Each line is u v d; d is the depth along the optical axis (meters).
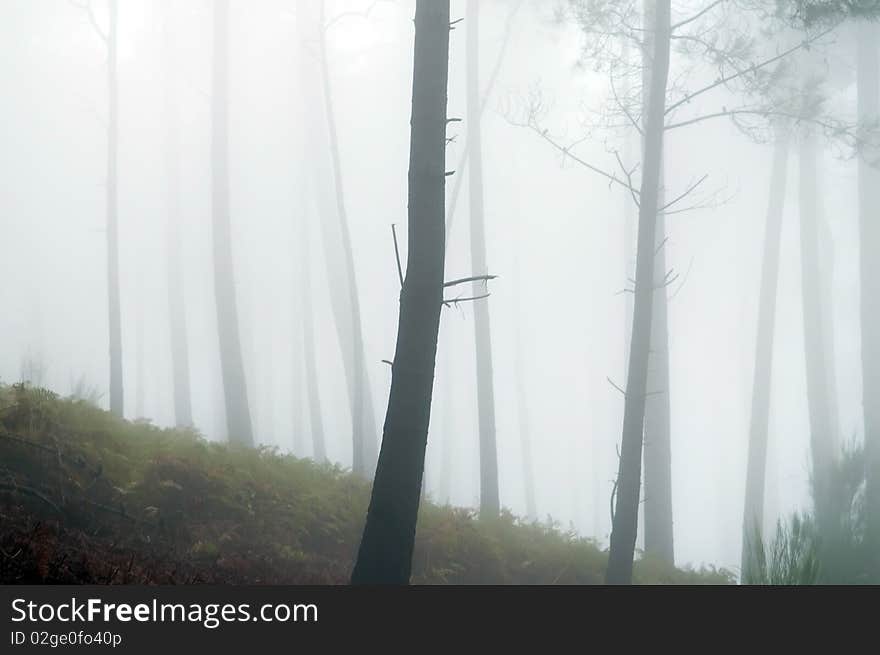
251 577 10.47
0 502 9.62
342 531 13.88
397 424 8.48
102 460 12.15
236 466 14.15
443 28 8.97
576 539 16.69
